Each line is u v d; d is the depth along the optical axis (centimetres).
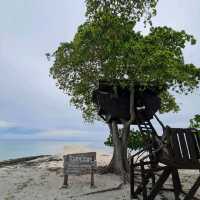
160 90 2373
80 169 2278
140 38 2462
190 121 2409
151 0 2381
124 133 2658
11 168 3072
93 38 2345
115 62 2291
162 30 2434
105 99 2361
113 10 2434
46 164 3244
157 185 1869
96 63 2517
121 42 2286
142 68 2108
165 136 1847
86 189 2211
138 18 2430
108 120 2538
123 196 2095
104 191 2184
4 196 2125
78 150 4500
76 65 2580
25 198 2061
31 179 2531
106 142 2930
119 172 2633
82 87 2692
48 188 2261
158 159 1914
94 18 2417
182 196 2109
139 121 2309
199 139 1808
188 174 2998
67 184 2278
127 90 2389
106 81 2380
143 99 2331
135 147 2948
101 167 2869
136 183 2398
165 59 2048
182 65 2289
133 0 2391
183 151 1769
